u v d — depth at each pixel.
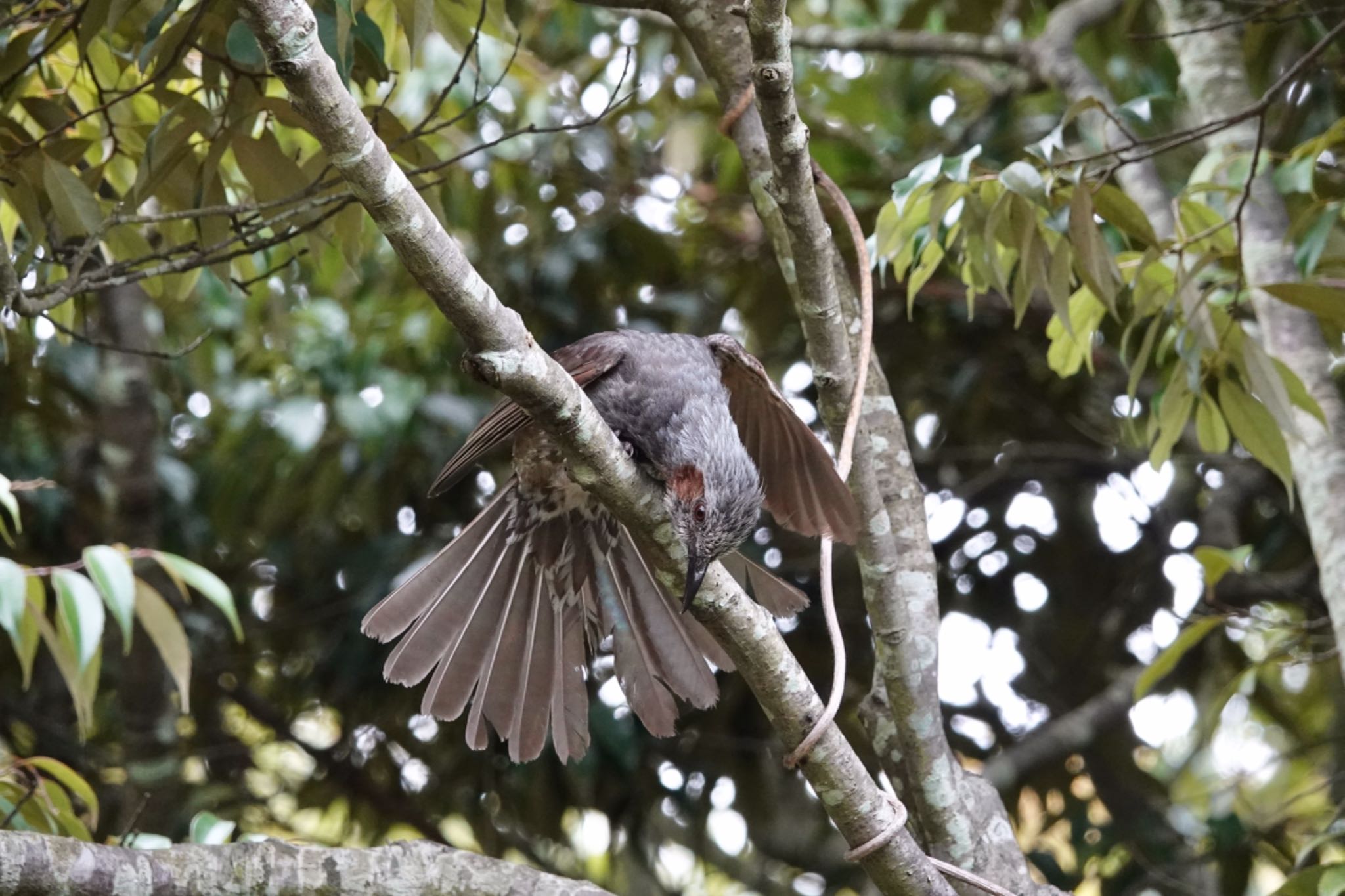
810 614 13.38
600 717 12.09
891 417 7.37
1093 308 8.67
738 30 7.51
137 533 12.12
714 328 13.68
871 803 5.57
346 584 13.16
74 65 8.22
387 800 13.46
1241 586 12.85
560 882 6.11
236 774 13.95
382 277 13.27
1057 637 14.02
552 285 12.80
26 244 7.89
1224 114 9.61
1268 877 15.01
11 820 7.03
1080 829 13.35
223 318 12.02
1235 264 8.84
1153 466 8.20
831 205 12.36
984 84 14.77
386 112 7.41
